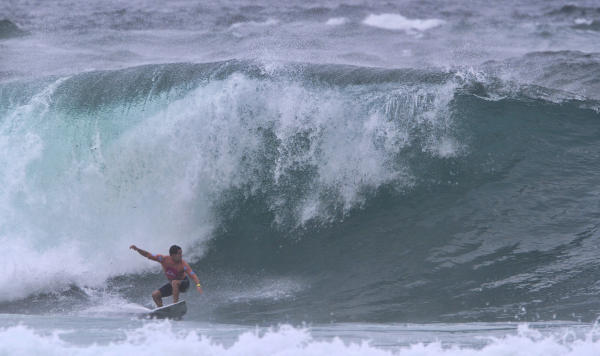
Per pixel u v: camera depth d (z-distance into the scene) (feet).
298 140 173.78
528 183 164.14
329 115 175.63
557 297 119.75
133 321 104.58
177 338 72.38
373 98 179.93
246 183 170.71
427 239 151.02
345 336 86.22
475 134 177.17
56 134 173.78
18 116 177.27
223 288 142.20
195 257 160.66
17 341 63.77
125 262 158.61
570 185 161.79
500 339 79.36
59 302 137.49
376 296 130.41
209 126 174.50
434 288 130.52
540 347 65.62
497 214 155.02
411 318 116.98
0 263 151.33
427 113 179.52
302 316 121.90
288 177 170.81
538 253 138.10
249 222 166.20
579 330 89.40
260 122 175.32
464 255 142.10
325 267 148.46
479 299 122.72
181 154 172.14
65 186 168.45
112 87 182.29
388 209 163.94
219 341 75.25
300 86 180.96
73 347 66.23
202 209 168.66
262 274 149.48
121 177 170.40
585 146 175.32
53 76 190.70
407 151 173.06
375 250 151.12
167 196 169.27
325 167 171.42
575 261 132.87
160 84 181.57
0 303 137.39
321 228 162.30
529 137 177.78
